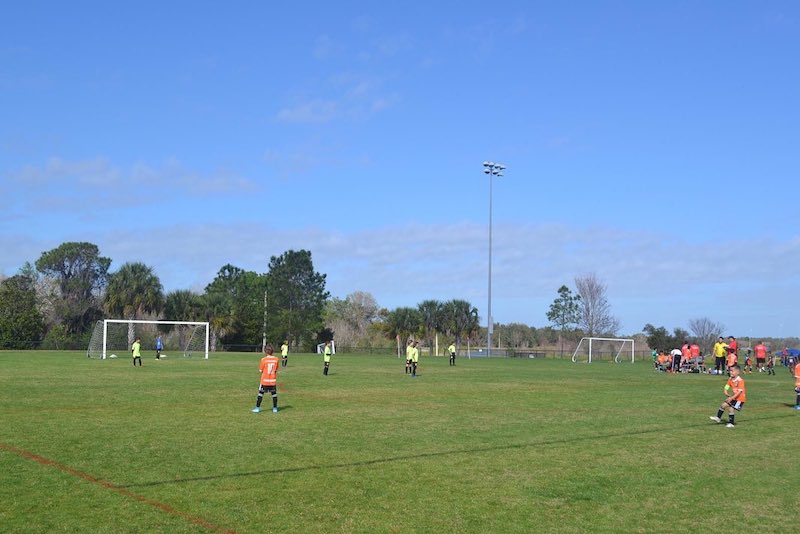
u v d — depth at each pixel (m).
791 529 10.52
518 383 36.19
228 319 89.62
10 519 10.12
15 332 84.44
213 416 20.84
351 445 16.33
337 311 119.62
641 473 13.98
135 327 85.25
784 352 70.12
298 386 32.34
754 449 16.89
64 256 99.38
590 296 102.75
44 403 23.36
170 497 11.45
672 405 26.16
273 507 11.04
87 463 13.77
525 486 12.74
